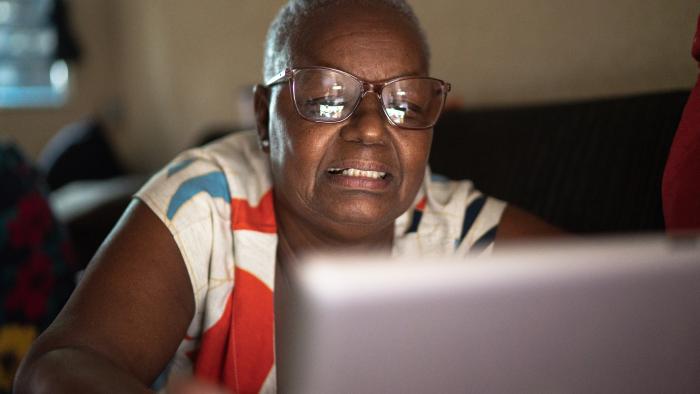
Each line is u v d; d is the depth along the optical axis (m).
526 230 1.19
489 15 1.92
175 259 1.01
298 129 0.99
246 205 1.08
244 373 1.04
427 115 1.02
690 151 0.94
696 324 0.58
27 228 1.96
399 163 1.01
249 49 3.62
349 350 0.53
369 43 0.99
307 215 1.03
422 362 0.55
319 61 0.99
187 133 4.38
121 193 3.07
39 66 5.09
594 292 0.55
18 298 1.92
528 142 1.50
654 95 1.29
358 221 1.01
